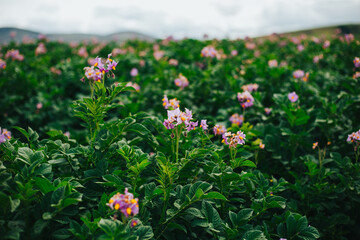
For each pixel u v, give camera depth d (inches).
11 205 72.6
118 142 101.2
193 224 87.0
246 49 388.8
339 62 285.3
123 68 289.6
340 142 157.8
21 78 245.4
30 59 325.4
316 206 123.8
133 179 91.5
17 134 144.3
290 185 128.1
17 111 216.1
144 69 289.6
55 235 74.1
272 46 419.8
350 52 313.9
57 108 226.8
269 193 107.7
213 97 198.5
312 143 156.6
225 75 231.9
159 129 131.1
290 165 148.3
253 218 109.0
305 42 405.7
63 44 458.0
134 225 73.9
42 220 74.2
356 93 192.4
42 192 81.3
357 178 125.3
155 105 198.2
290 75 235.8
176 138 107.3
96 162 101.7
